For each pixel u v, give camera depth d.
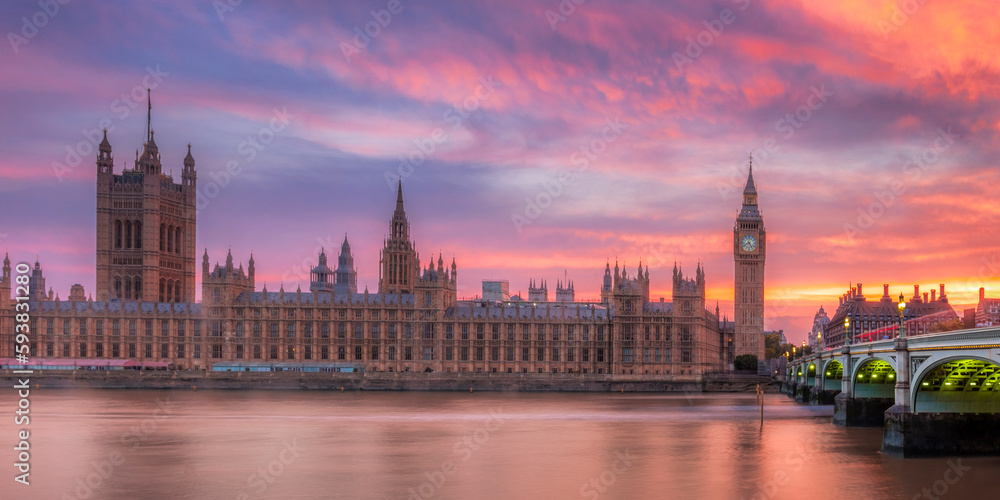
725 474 113.69
